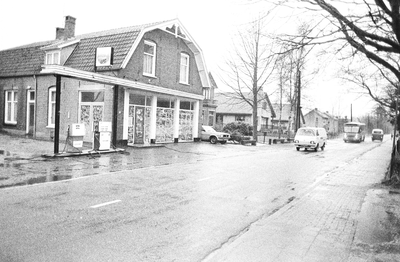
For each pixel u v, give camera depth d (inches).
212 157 716.7
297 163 695.1
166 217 262.1
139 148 781.9
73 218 246.2
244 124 1504.7
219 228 243.0
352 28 240.8
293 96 1712.6
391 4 239.1
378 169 638.5
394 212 296.0
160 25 866.8
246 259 187.3
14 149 614.9
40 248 189.8
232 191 376.2
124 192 340.5
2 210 258.1
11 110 948.0
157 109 901.8
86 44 865.5
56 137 562.6
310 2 237.9
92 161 548.7
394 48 259.4
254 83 1238.3
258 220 267.9
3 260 172.2
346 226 255.9
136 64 811.4
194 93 1049.5
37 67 885.8
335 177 522.0
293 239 222.1
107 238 210.7
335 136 2832.2
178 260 184.1
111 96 750.5
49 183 364.5
